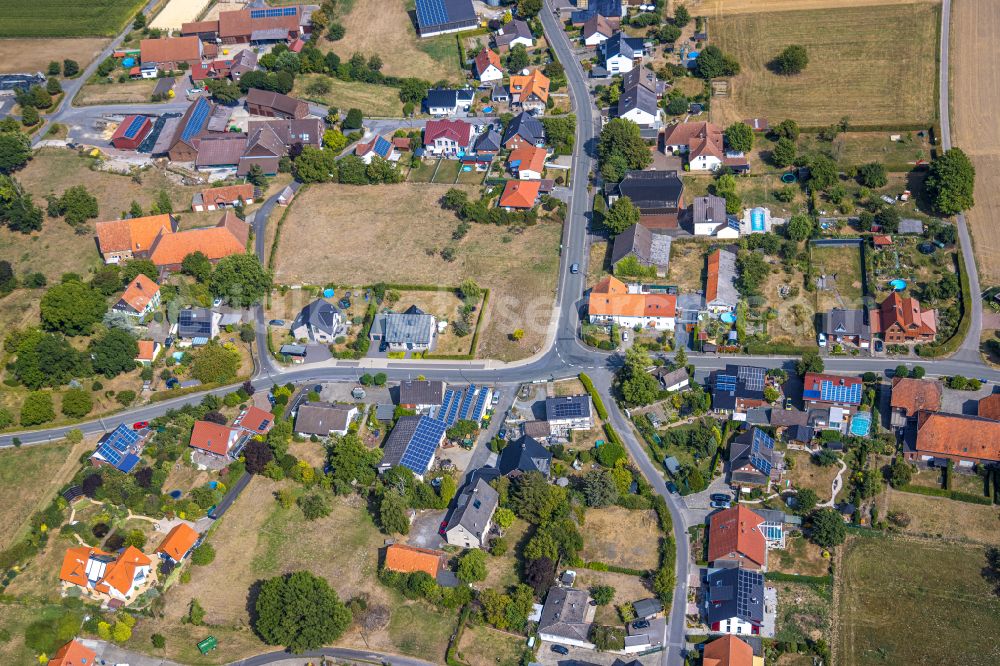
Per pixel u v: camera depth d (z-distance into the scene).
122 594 170.75
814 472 181.38
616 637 158.00
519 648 159.88
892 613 159.75
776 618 160.12
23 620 171.12
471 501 175.38
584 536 174.88
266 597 162.00
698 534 172.88
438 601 165.88
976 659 153.00
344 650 162.25
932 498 174.88
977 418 178.12
